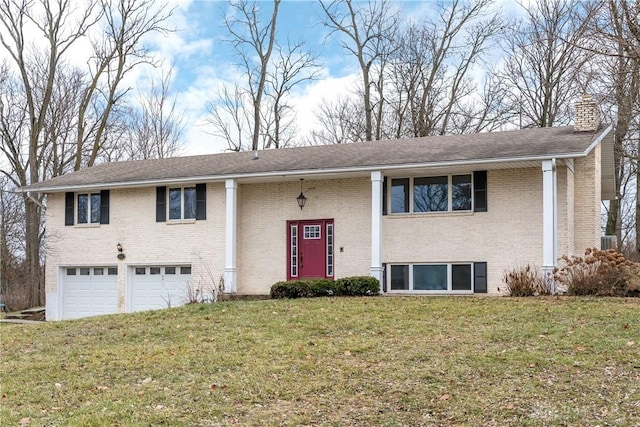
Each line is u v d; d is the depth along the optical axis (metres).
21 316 24.36
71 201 23.69
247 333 12.22
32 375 10.00
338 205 20.58
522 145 18.23
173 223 22.12
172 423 7.46
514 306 13.81
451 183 19.22
